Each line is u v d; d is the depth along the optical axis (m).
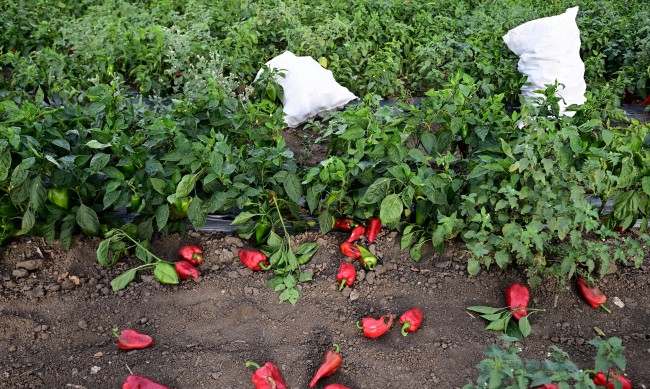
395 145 4.15
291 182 4.18
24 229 4.01
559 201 3.95
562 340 3.76
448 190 4.24
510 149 3.92
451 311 3.95
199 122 4.65
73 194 4.20
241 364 3.57
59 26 8.16
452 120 4.34
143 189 4.15
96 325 3.83
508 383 3.06
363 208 4.39
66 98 5.74
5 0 8.04
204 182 3.98
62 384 3.45
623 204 4.17
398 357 3.63
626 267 4.30
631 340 3.77
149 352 3.64
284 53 6.73
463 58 7.02
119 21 7.27
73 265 4.20
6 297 3.92
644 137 4.38
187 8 8.01
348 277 4.04
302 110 6.20
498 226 4.06
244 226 4.38
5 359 3.59
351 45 7.06
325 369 3.43
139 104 4.54
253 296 4.03
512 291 3.93
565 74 6.25
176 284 4.09
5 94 5.65
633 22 8.02
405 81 7.54
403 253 4.38
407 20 8.38
